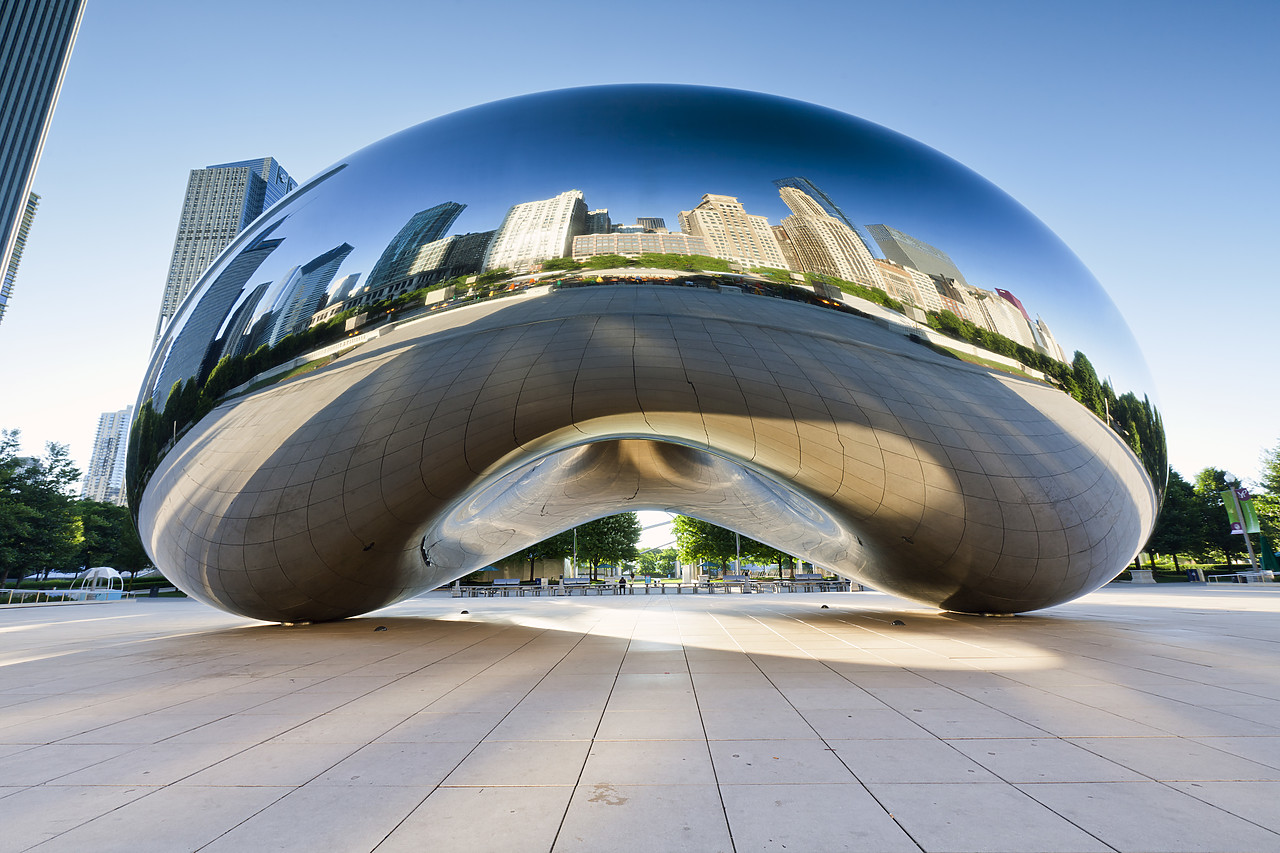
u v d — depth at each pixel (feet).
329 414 30.68
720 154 30.73
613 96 33.94
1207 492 168.25
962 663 23.56
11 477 137.28
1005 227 33.22
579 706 17.40
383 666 24.54
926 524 32.12
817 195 30.60
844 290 29.53
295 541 32.68
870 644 28.73
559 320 29.22
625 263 29.22
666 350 28.96
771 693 18.72
